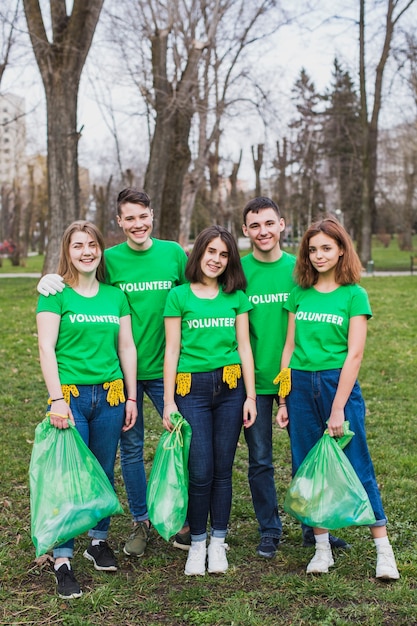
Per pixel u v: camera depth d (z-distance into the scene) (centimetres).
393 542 408
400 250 5194
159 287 400
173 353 378
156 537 427
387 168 4900
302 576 365
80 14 1545
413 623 317
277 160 4388
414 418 718
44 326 363
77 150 1662
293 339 386
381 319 1405
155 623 322
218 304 379
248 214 391
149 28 1795
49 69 1600
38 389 842
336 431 361
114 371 377
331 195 5606
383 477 532
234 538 419
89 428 373
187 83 1852
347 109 4631
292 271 395
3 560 387
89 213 6144
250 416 381
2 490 502
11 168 5381
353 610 327
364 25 2880
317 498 355
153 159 1842
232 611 328
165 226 2041
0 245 4712
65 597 343
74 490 343
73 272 375
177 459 366
